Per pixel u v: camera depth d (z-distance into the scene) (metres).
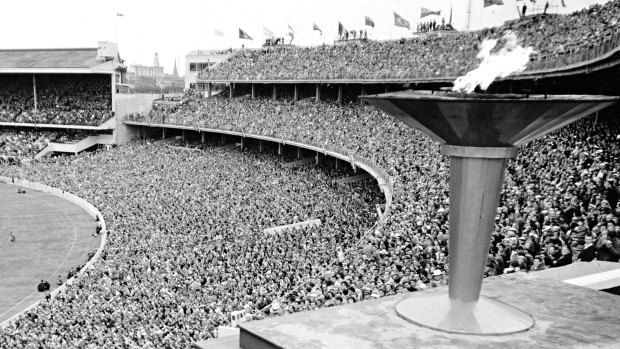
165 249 50.91
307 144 77.50
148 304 37.53
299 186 68.81
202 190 72.12
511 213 28.66
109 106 116.06
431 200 37.50
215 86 125.88
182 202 67.75
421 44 81.25
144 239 55.97
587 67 39.56
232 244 47.94
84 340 33.81
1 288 50.84
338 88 91.31
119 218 66.62
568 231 22.59
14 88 124.06
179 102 115.75
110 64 112.94
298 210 57.75
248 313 27.77
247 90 109.38
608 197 25.25
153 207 67.81
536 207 27.50
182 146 103.12
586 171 30.89
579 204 25.91
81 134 115.62
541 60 44.75
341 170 74.50
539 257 19.22
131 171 88.75
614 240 13.66
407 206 38.84
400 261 26.09
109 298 41.25
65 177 91.25
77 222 72.69
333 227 48.66
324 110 86.25
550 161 37.62
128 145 108.69
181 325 31.66
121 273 46.59
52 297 46.06
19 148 111.88
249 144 98.38
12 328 39.25
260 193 67.44
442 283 18.53
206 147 100.12
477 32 70.88
